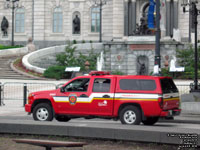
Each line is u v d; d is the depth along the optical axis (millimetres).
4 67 54188
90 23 76250
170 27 69688
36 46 76500
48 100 20875
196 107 26375
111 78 20047
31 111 21188
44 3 76875
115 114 19688
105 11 75250
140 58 59438
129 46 59406
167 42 57500
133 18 71438
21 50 65625
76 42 71438
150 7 43219
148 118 21250
